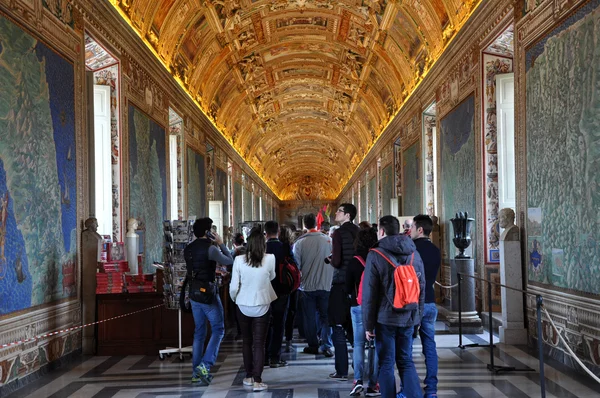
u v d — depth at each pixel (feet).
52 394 22.34
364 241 20.70
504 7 34.55
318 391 22.06
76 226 30.66
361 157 128.36
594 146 23.02
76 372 26.43
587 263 23.76
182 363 28.19
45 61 27.35
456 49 46.14
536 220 29.48
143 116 45.32
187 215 61.57
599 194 22.62
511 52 39.29
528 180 30.58
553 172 27.17
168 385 23.47
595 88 22.90
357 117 108.58
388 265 17.83
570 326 25.54
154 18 47.93
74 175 30.63
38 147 26.30
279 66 84.58
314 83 96.07
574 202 24.94
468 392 21.33
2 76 23.17
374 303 17.79
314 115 122.52
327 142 153.28
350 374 25.29
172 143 60.70
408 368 17.90
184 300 24.50
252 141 123.95
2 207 22.77
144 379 24.68
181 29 54.70
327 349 29.73
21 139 24.63
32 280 25.20
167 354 29.81
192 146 66.03
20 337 23.82
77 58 31.55
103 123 38.99
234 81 82.33
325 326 29.48
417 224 21.06
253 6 60.90
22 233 24.40
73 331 29.68
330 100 106.01
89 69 39.06
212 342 23.99
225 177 92.73
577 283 24.77
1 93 23.04
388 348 17.88
